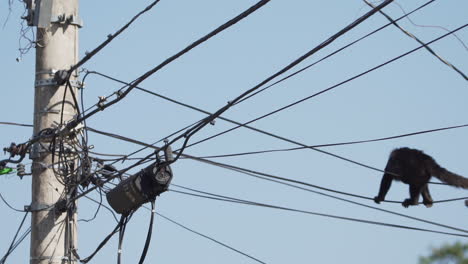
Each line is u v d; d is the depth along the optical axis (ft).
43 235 50.14
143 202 46.85
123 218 48.06
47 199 50.57
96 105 48.39
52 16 52.60
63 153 50.90
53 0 52.90
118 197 46.98
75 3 53.67
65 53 52.65
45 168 50.88
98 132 51.13
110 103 47.80
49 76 52.11
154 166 46.21
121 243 47.93
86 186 51.85
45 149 50.93
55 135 50.49
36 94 52.21
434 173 52.90
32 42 52.39
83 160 51.03
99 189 51.52
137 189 46.32
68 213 50.80
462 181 52.65
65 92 51.19
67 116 51.72
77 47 53.36
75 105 52.08
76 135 51.21
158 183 45.96
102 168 51.62
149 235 46.32
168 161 45.68
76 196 50.01
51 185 50.72
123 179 52.11
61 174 50.90
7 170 52.21
